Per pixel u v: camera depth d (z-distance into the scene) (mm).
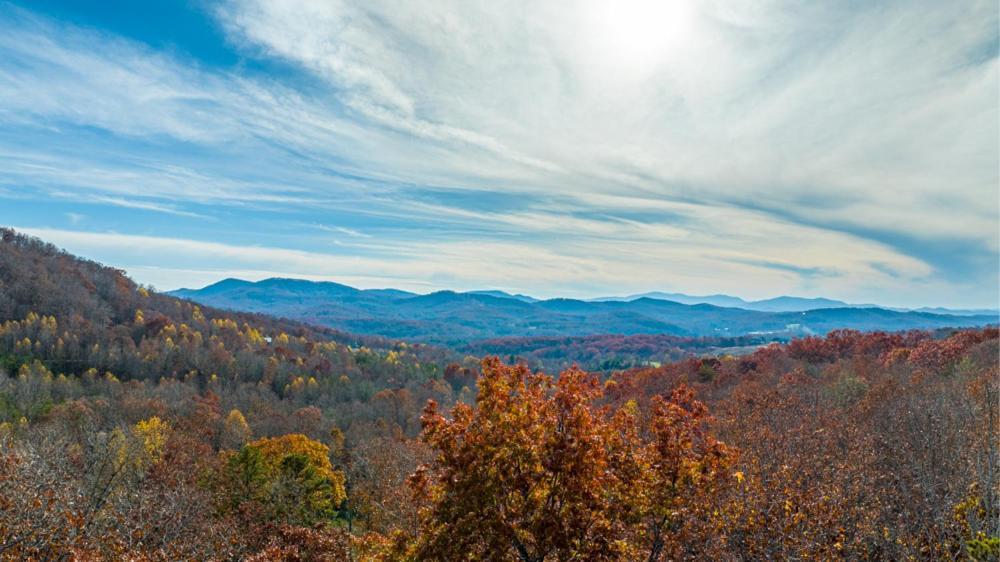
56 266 140625
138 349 115312
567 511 11859
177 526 20438
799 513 13789
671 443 13211
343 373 133125
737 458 14648
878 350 80438
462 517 11758
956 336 63469
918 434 21562
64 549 12922
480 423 12328
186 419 63844
